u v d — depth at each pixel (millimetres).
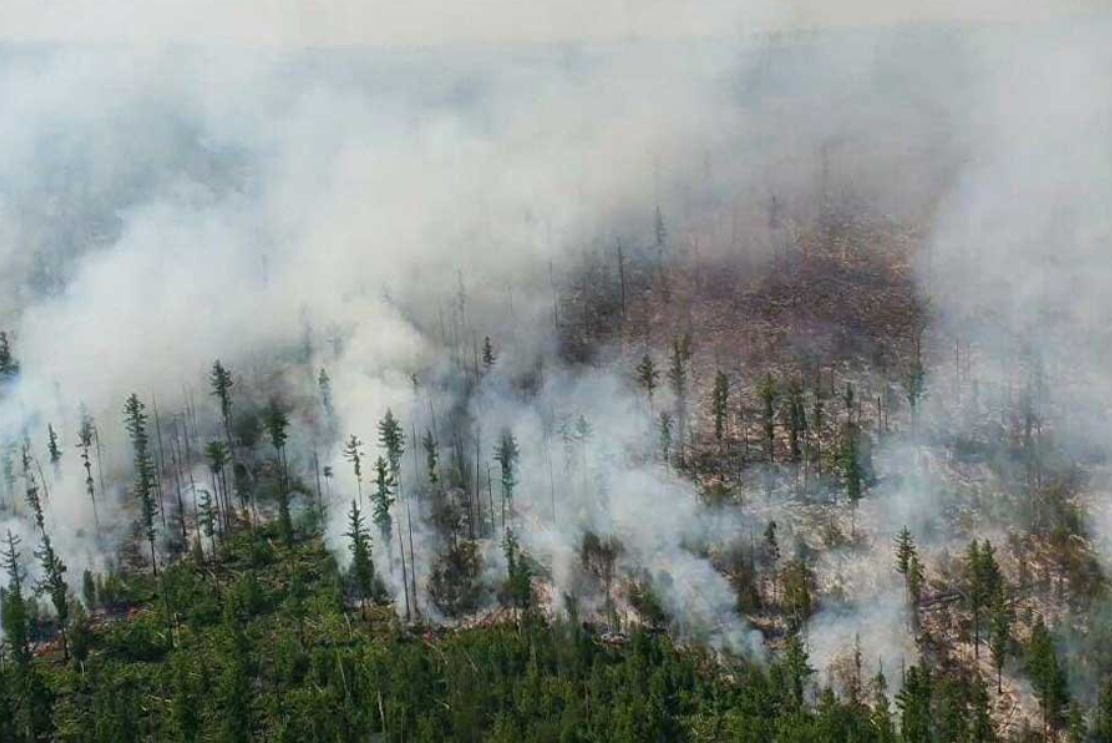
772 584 175500
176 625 164625
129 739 136375
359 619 166500
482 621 167750
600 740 136625
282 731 136500
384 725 139250
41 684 147500
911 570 169125
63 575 178250
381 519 178000
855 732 138125
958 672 158250
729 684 152500
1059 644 159625
